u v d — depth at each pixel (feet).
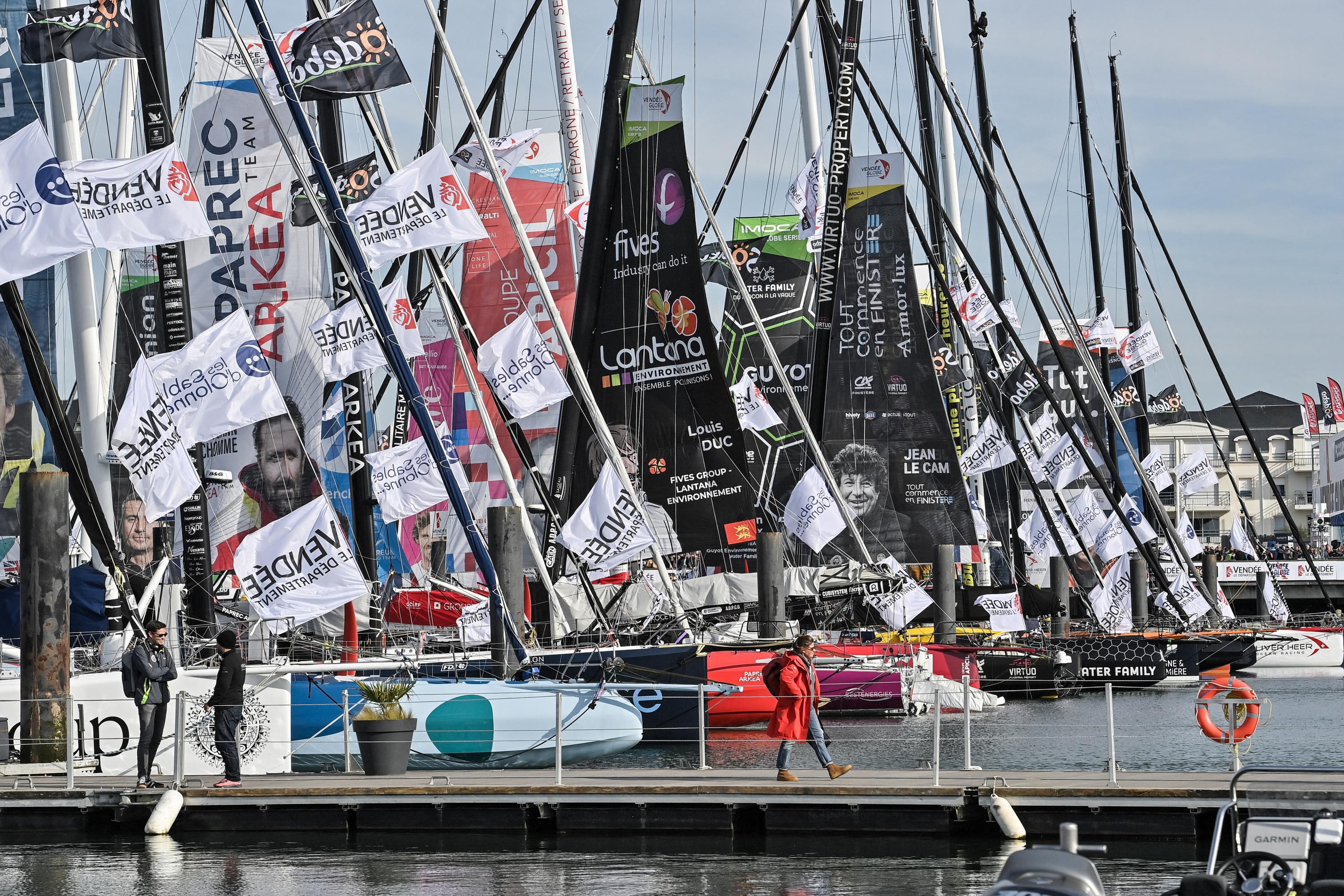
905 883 122.62
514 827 146.30
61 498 166.50
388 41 191.42
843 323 290.15
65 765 162.71
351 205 213.46
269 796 148.77
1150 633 315.17
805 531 250.16
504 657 191.93
